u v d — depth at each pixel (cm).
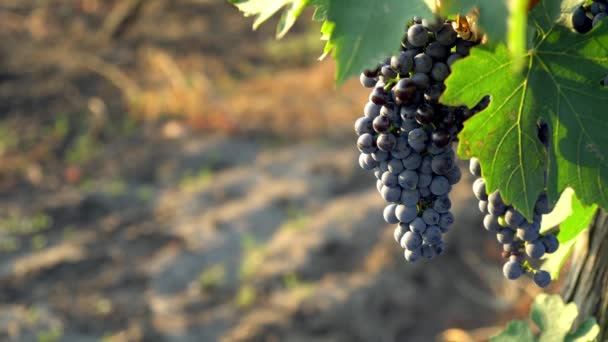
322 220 816
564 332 181
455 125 143
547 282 155
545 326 183
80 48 1116
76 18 1183
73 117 983
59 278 746
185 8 1238
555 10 131
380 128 146
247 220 823
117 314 714
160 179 902
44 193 867
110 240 799
